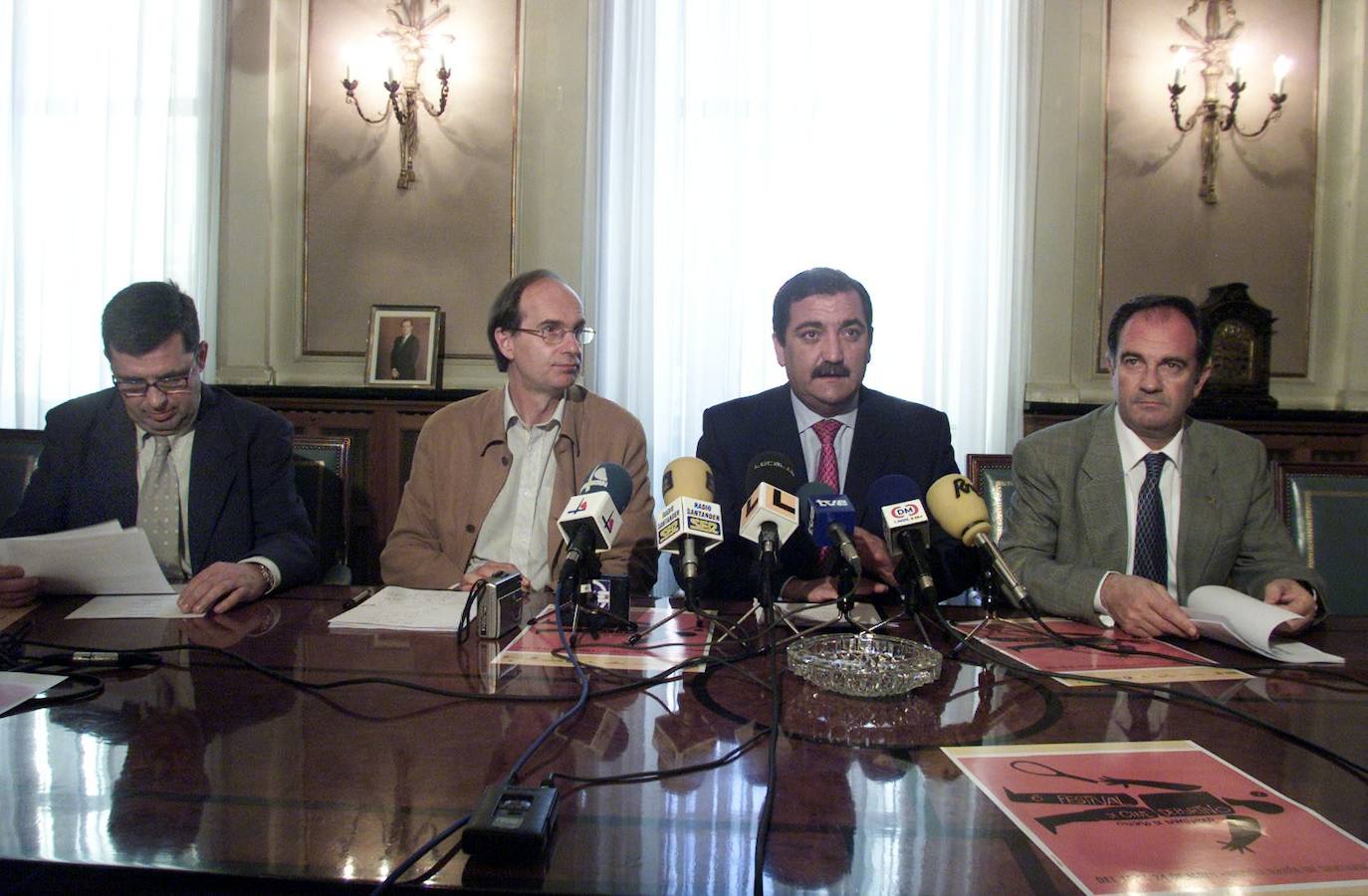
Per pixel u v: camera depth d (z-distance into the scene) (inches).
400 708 39.1
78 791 30.2
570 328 78.7
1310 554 84.2
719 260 148.6
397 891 24.6
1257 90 148.0
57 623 54.4
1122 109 148.0
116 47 153.2
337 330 152.6
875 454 79.0
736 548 74.5
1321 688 44.0
